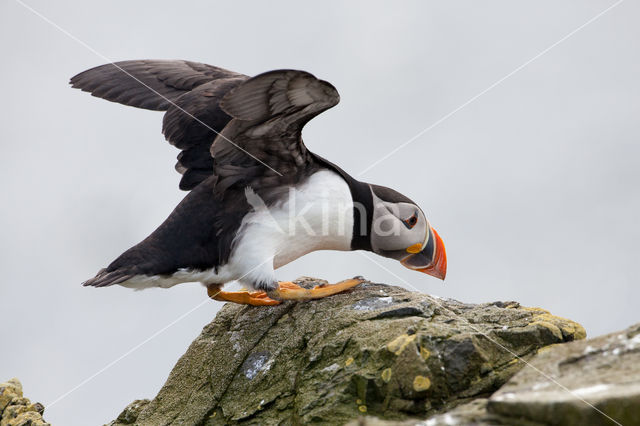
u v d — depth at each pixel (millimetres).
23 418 11156
